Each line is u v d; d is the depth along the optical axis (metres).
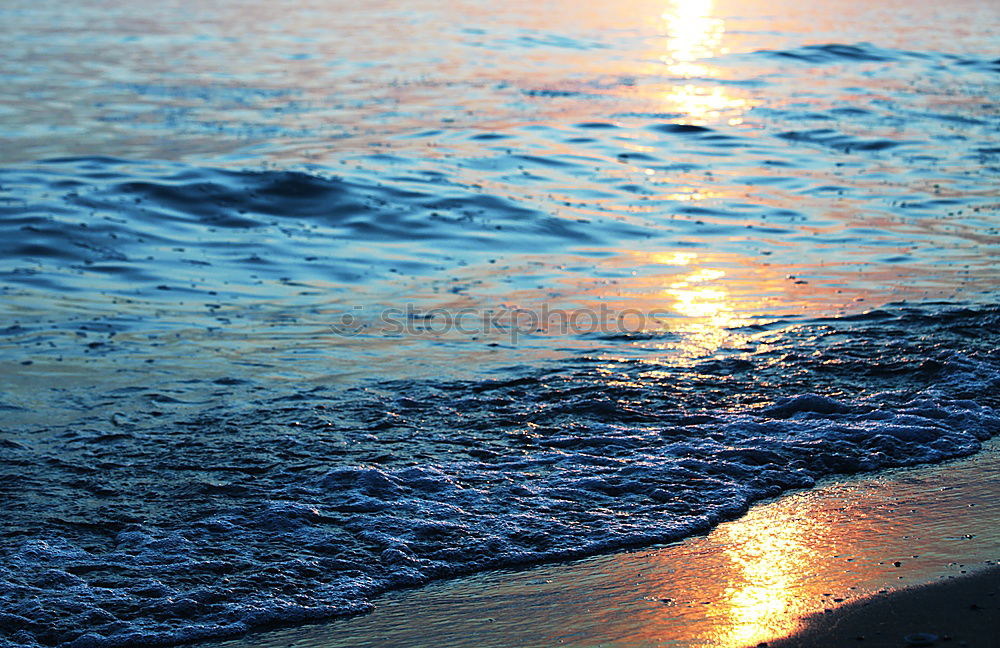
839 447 8.45
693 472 8.04
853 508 7.38
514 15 55.31
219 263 14.23
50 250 14.48
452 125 24.72
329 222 16.25
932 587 6.02
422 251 14.93
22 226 15.31
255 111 26.78
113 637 5.93
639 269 14.09
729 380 10.04
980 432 8.78
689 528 7.15
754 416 9.16
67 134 23.34
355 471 7.98
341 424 9.05
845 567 6.41
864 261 14.28
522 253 14.90
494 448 8.55
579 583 6.41
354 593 6.38
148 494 7.70
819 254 14.69
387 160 20.52
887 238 15.48
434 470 8.06
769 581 6.29
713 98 29.12
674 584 6.33
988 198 17.91
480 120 25.47
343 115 26.17
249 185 17.77
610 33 47.56
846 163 20.84
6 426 8.97
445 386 9.98
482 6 60.00
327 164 19.98
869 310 12.09
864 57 37.97
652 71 35.16
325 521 7.27
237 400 9.65
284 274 13.84
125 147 21.83
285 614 6.16
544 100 28.75
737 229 16.12
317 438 8.73
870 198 17.97
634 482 7.86
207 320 12.01
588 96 29.59
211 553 6.83
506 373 10.34
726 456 8.31
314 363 10.66
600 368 10.45
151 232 15.50
